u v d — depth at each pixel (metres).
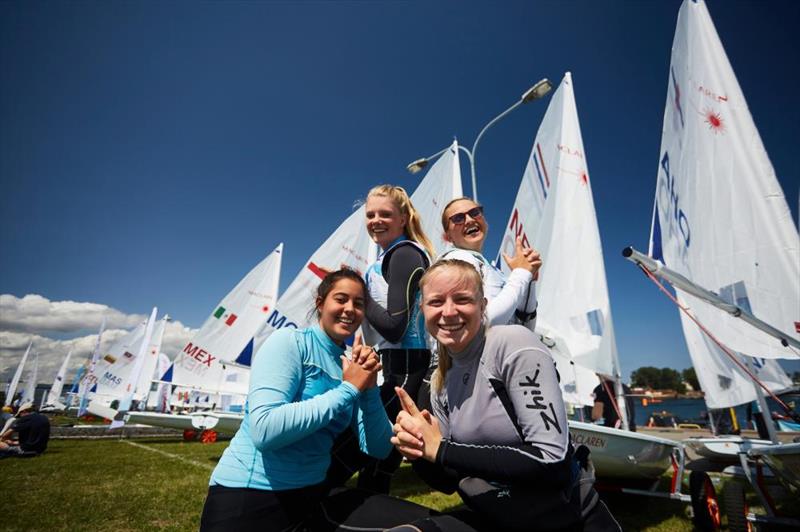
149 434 17.20
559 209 7.76
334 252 12.51
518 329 1.60
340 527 1.67
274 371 1.77
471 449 1.47
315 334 2.04
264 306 18.22
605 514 1.48
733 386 6.11
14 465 8.10
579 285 7.17
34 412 9.96
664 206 6.26
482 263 2.49
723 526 3.73
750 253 5.15
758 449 3.20
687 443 4.78
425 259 2.42
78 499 5.16
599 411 7.45
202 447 11.62
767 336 4.89
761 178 5.21
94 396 28.98
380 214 2.73
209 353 17.28
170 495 5.35
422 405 2.28
